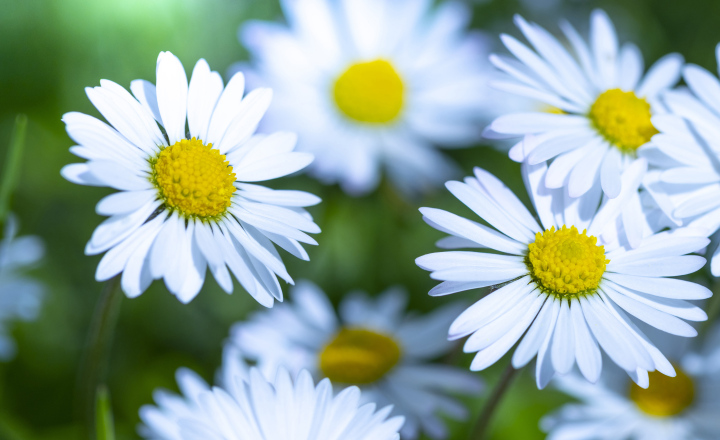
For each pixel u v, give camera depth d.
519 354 0.23
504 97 0.32
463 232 0.24
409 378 0.27
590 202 0.24
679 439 0.26
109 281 0.24
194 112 0.24
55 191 0.31
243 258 0.23
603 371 0.27
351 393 0.24
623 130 0.25
